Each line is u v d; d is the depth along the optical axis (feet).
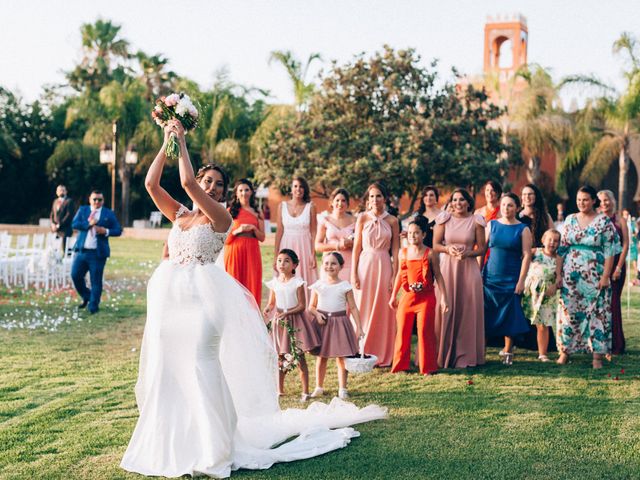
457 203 24.23
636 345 27.81
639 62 87.81
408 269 23.07
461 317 23.86
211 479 13.71
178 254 15.08
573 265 23.90
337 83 79.05
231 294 15.25
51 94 135.13
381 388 20.86
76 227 34.96
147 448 14.24
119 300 39.14
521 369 23.48
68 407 18.31
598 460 14.58
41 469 13.99
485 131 77.15
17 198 129.18
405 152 71.97
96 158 122.11
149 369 14.83
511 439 15.90
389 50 78.54
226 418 14.24
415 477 13.67
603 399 19.42
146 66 120.88
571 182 104.68
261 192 109.81
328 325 19.95
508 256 24.27
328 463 14.49
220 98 114.21
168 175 121.70
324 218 27.43
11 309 35.53
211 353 14.53
